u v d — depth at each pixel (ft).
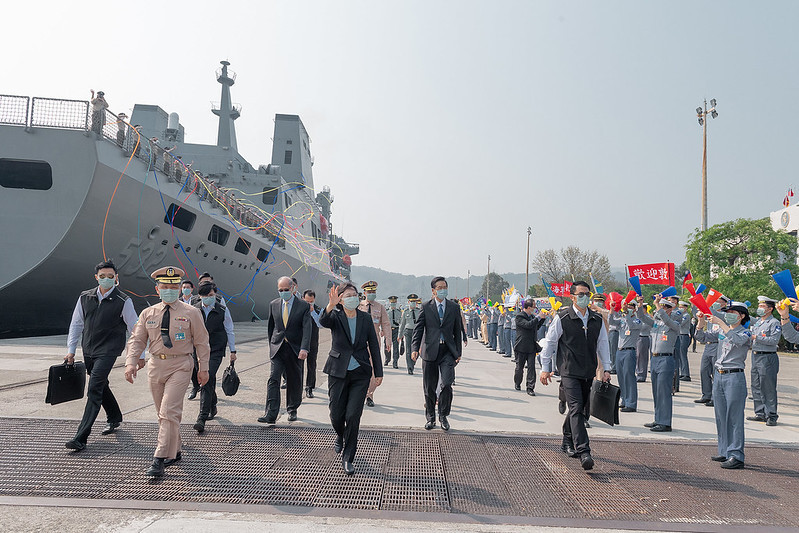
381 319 28.07
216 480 12.71
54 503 10.96
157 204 50.88
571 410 14.99
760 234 74.08
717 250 76.13
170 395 13.41
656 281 31.04
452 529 10.18
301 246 103.81
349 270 164.45
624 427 20.66
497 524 10.52
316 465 14.07
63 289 48.75
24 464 13.56
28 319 50.31
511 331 49.52
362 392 14.16
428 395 19.08
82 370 15.81
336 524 10.27
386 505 11.45
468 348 63.16
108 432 16.49
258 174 91.09
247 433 17.28
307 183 111.96
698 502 12.19
